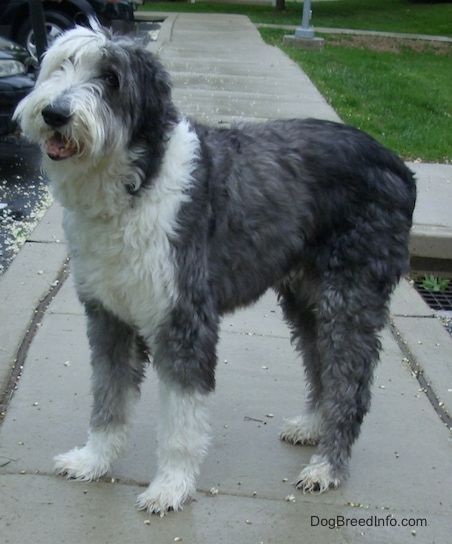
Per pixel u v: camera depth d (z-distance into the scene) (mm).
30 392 2184
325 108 4859
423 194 3557
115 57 1753
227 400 2221
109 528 1821
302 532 1846
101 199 1764
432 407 2260
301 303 2096
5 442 2023
